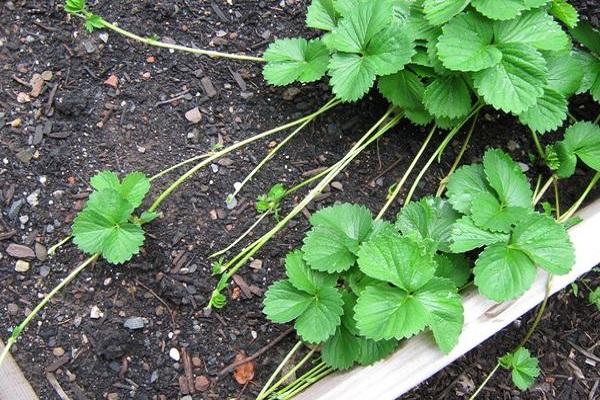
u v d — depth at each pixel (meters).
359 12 0.76
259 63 0.82
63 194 0.78
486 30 0.75
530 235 0.73
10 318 0.75
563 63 0.78
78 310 0.76
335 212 0.75
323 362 0.74
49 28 0.81
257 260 0.78
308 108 0.81
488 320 0.72
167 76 0.81
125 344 0.75
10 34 0.80
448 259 0.74
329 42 0.76
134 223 0.76
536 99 0.75
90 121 0.79
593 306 0.80
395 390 0.71
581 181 0.82
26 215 0.77
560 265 0.72
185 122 0.80
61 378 0.74
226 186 0.79
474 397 0.77
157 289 0.76
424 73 0.77
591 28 0.81
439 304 0.71
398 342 0.72
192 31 0.82
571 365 0.79
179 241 0.77
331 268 0.73
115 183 0.75
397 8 0.77
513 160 0.82
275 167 0.80
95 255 0.76
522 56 0.74
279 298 0.73
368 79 0.75
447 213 0.76
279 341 0.76
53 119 0.79
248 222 0.78
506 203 0.76
